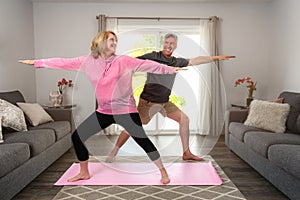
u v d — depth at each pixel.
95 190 2.66
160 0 5.16
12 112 3.28
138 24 5.35
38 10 5.32
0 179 2.24
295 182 2.31
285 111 3.54
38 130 3.40
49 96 5.38
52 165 3.52
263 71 5.48
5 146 2.61
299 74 4.23
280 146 2.67
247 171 3.28
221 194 2.59
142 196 2.54
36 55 5.39
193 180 2.85
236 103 5.49
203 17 5.36
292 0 4.43
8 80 4.33
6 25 4.26
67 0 5.21
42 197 2.55
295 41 4.34
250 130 3.52
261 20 5.43
